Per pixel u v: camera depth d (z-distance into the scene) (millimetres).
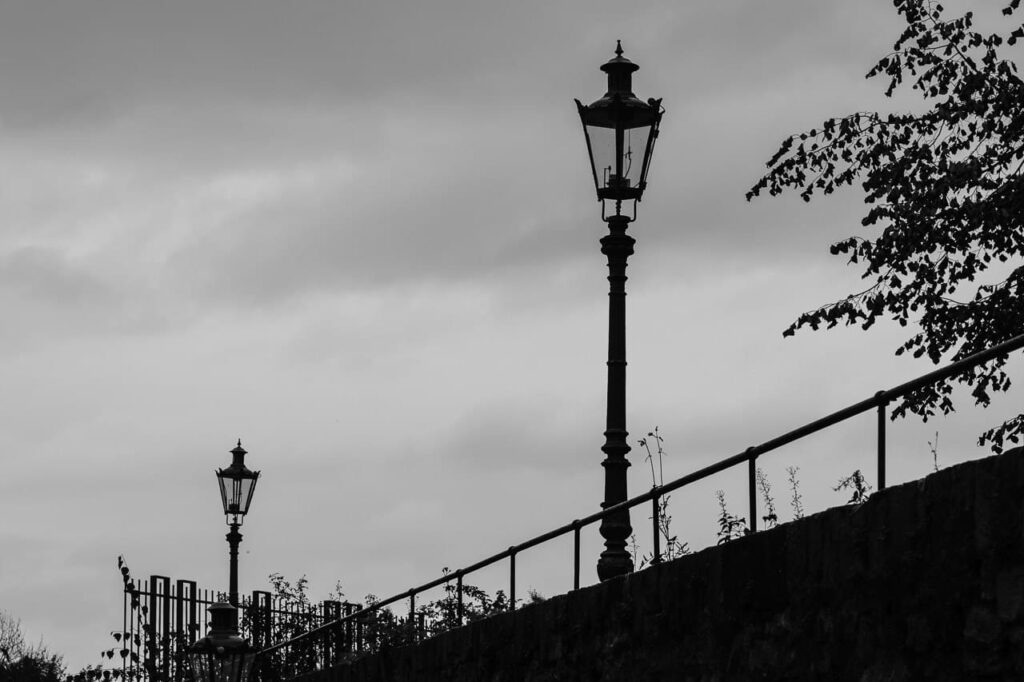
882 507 13016
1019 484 11578
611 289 19109
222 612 28078
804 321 21594
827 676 13633
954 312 21172
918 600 12547
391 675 23562
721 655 15242
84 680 33531
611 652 17203
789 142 22484
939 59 22156
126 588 33312
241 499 31625
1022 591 11500
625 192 19000
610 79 19406
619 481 18641
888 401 12883
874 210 21203
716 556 15422
